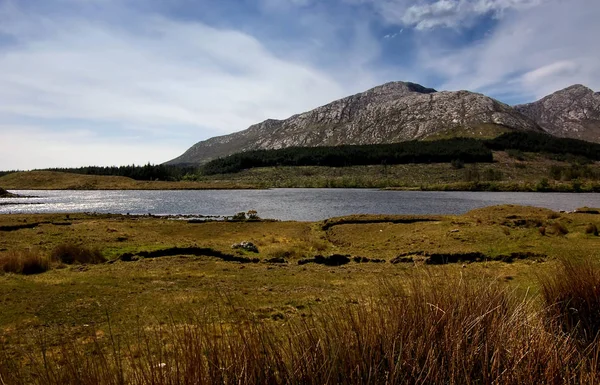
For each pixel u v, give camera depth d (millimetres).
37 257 16469
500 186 113438
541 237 21828
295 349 3186
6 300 11305
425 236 24406
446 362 3004
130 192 121312
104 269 16656
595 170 158500
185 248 20859
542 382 2861
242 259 19609
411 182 148000
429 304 3463
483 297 3859
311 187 152500
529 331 3410
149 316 9344
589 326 4379
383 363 3064
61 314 9922
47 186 138375
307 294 11672
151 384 2701
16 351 5680
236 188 142500
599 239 20766
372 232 29062
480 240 21922
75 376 2699
